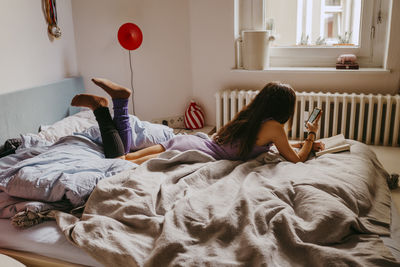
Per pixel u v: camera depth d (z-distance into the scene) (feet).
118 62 10.85
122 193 5.07
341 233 4.13
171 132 8.02
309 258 3.79
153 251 3.93
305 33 10.43
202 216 4.45
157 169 5.91
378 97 8.99
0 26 7.85
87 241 4.26
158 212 4.77
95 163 5.86
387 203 5.39
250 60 10.18
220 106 10.42
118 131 7.09
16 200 5.27
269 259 3.66
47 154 6.20
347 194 4.90
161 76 10.94
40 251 4.55
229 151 6.45
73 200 5.15
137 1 10.41
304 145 6.59
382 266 3.68
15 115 7.95
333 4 10.05
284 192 4.87
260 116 6.18
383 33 9.68
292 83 10.23
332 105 10.18
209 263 3.73
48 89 9.08
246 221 4.18
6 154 7.17
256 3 10.36
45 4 9.25
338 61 9.90
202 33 10.45
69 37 10.44
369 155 6.68
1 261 4.16
